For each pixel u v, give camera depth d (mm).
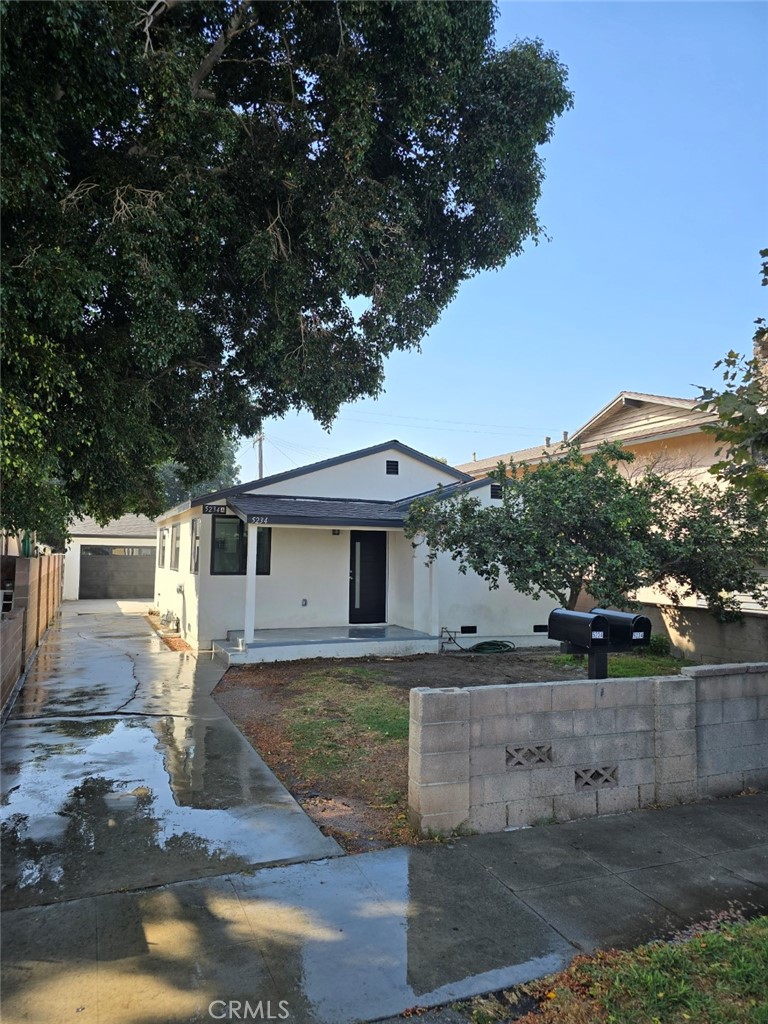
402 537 13531
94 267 5773
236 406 10078
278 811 4625
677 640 10602
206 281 7297
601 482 8484
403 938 3104
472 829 4254
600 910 3391
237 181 7562
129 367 7434
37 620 12414
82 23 4770
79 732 6664
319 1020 2559
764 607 8961
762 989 2742
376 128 6750
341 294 7633
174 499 32938
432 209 8180
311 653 11141
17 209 5027
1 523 5891
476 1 6570
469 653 11953
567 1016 2609
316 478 13586
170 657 11594
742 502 8484
